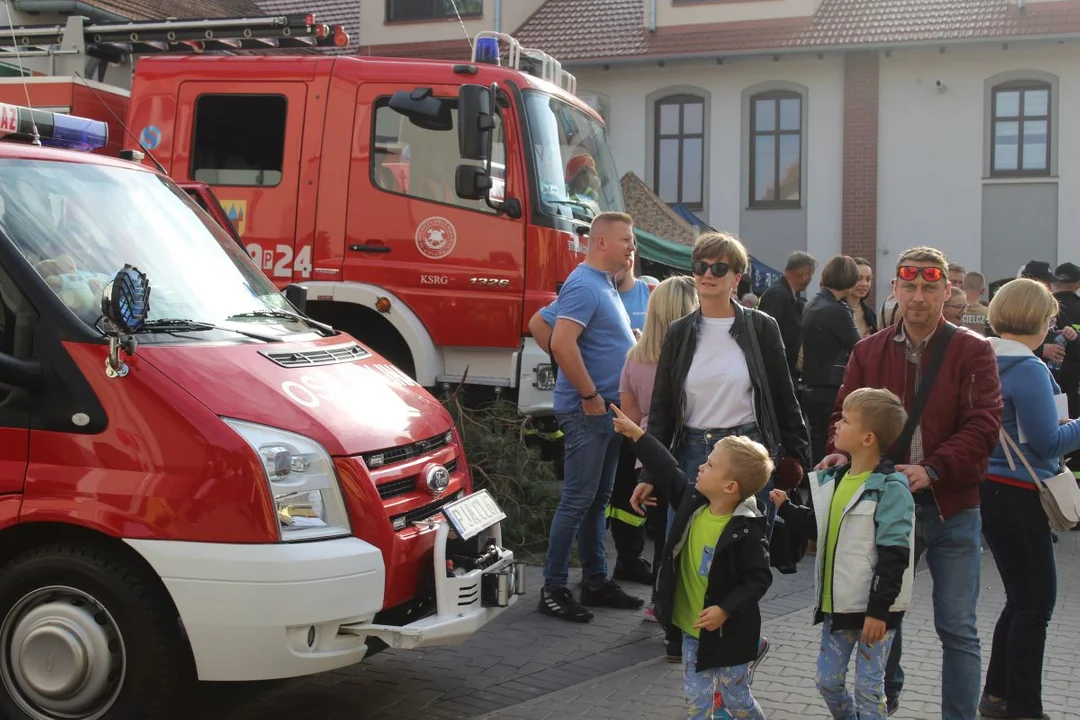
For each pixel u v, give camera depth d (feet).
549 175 33.12
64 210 17.84
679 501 16.05
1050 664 21.27
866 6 84.12
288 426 15.93
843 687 15.74
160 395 15.70
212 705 18.44
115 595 15.49
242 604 15.15
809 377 31.89
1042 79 79.97
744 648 14.94
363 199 32.76
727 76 85.71
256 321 18.72
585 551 24.44
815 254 84.48
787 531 16.25
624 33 87.71
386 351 33.86
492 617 17.84
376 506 16.24
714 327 19.21
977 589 16.70
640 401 22.43
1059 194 80.07
